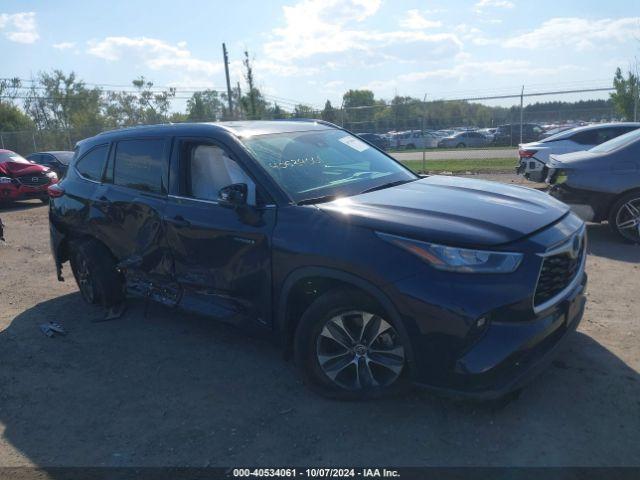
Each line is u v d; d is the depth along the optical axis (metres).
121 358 4.40
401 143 29.20
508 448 2.95
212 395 3.73
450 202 3.53
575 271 3.51
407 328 3.04
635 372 3.63
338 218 3.36
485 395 2.91
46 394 3.90
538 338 3.01
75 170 5.63
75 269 5.72
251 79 31.42
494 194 3.84
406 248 3.05
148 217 4.55
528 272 2.97
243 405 3.57
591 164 7.03
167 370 4.14
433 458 2.91
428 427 3.18
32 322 5.34
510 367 2.93
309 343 3.47
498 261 2.94
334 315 3.35
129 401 3.73
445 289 2.93
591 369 3.70
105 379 4.07
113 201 4.92
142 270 4.79
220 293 4.07
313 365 3.51
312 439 3.15
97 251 5.25
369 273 3.10
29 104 50.19
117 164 5.03
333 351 3.48
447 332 2.93
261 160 3.93
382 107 24.94
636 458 2.81
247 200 3.83
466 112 25.62
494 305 2.89
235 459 3.02
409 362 3.09
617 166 6.89
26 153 32.03
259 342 4.54
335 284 3.46
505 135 26.58
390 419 3.28
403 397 3.49
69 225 5.50
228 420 3.41
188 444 3.19
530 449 2.93
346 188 3.93
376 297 3.12
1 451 3.24
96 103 49.62
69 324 5.23
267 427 3.30
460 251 2.96
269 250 3.61
